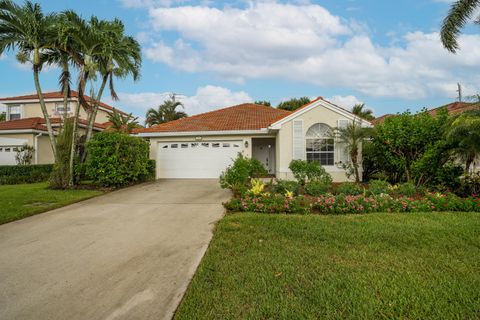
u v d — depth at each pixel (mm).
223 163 16688
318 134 14547
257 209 8180
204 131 16438
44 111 13086
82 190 12297
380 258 4605
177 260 4742
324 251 4941
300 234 5883
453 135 9195
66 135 13305
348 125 13359
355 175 13727
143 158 14805
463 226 6316
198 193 11586
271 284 3773
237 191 11109
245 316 3086
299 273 4078
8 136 20875
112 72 14062
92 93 14023
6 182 15336
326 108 14477
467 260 4496
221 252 4941
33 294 3707
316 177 12008
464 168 11078
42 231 6516
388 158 11859
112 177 12516
